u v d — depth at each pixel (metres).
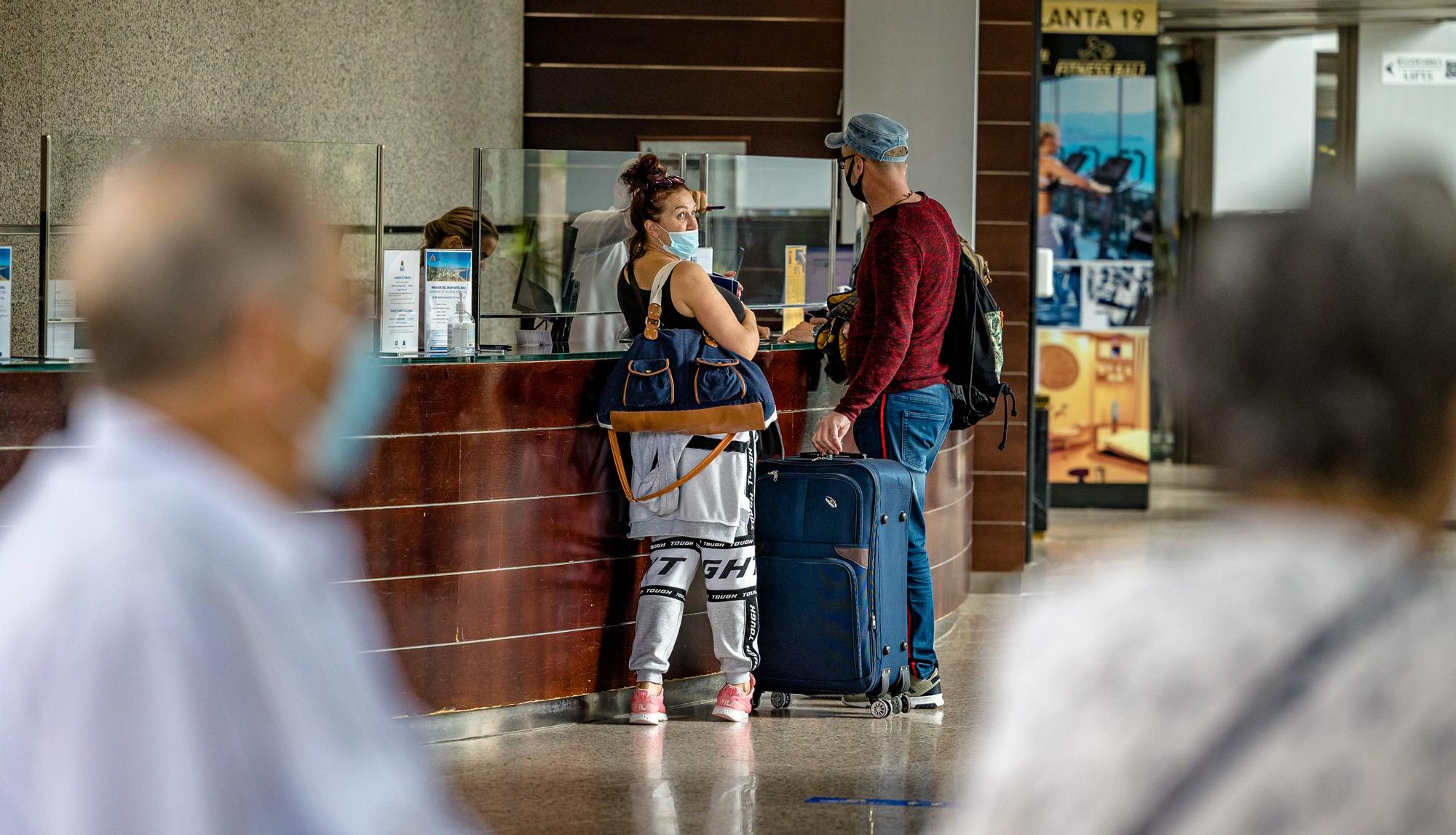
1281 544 2.27
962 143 17.23
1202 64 28.84
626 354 10.95
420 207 16.92
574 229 13.50
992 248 17.77
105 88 13.69
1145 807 2.18
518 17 18.42
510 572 10.84
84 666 2.04
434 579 10.48
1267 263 2.29
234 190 2.37
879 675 11.20
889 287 11.06
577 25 18.45
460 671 10.66
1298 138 28.70
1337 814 2.08
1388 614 2.15
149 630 2.07
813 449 12.69
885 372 11.03
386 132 16.39
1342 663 2.14
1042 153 24.92
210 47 14.48
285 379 2.42
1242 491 2.33
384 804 2.23
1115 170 24.80
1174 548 2.41
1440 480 2.23
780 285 14.30
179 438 2.30
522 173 13.34
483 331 13.66
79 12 13.46
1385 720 2.10
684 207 11.18
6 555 2.19
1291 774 2.11
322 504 9.94
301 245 2.41
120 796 2.02
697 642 12.04
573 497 11.14
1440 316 2.21
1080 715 2.28
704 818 8.93
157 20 14.01
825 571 11.06
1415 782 2.07
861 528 11.00
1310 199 2.35
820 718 11.44
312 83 15.53
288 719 2.13
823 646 11.14
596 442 11.23
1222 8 25.48
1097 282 24.92
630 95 18.45
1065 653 2.35
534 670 11.03
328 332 2.46
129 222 2.33
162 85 14.06
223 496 2.25
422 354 10.74
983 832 2.36
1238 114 28.78
